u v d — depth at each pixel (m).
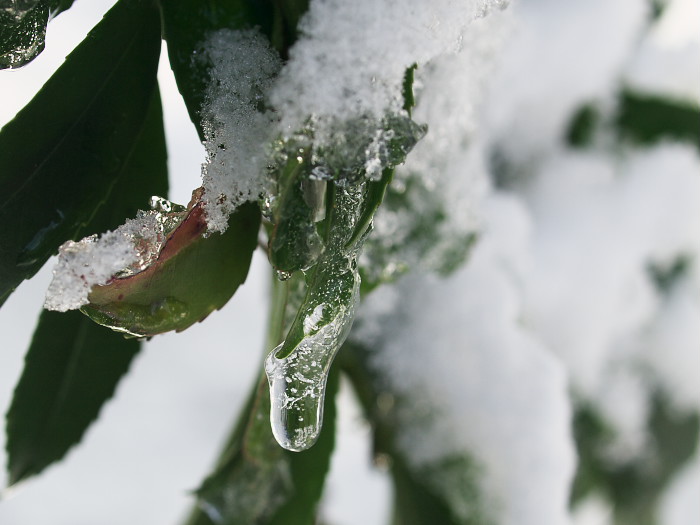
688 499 0.58
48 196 0.30
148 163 0.33
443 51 0.30
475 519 0.42
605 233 0.55
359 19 0.29
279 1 0.30
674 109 0.56
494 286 0.43
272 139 0.29
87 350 0.35
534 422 0.42
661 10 0.58
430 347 0.42
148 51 0.31
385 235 0.36
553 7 0.51
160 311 0.30
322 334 0.30
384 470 0.43
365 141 0.29
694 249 0.58
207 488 0.36
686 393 0.58
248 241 0.30
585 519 0.56
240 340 0.84
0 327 0.62
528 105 0.52
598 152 0.55
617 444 0.56
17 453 0.35
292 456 0.36
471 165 0.38
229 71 0.30
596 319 0.54
